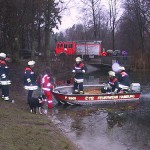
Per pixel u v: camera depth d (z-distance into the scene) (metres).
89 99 16.97
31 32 35.81
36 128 11.13
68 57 38.69
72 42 50.78
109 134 12.32
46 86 15.88
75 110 15.95
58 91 17.36
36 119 12.57
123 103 17.59
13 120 11.69
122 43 63.50
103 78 32.28
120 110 16.22
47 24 38.09
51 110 15.72
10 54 32.94
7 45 30.34
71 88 18.58
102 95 17.11
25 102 15.91
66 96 16.61
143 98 19.36
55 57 39.41
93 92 18.44
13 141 9.20
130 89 18.42
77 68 17.67
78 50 50.62
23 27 32.03
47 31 38.44
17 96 17.47
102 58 44.94
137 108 16.70
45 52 38.94
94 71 40.50
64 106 16.70
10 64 31.88
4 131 9.96
